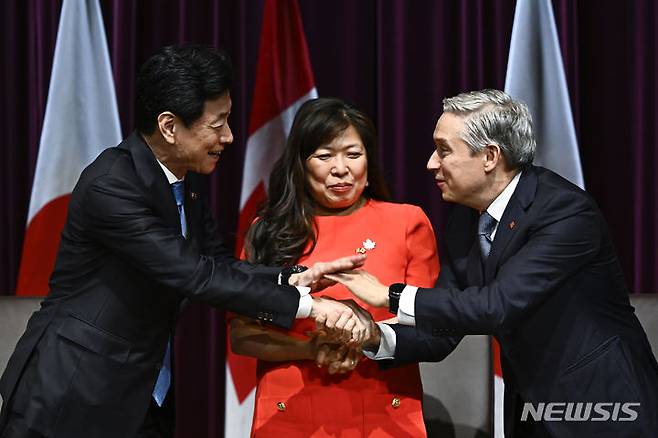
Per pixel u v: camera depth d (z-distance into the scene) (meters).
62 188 10.75
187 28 10.95
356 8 10.99
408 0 10.85
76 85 10.80
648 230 10.86
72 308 7.17
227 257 8.09
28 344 7.23
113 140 10.83
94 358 7.04
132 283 7.13
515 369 7.22
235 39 10.99
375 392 7.32
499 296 6.64
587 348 6.92
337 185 7.30
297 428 7.30
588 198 7.04
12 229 11.10
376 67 10.98
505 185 7.11
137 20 11.09
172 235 7.00
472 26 10.81
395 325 7.29
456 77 10.97
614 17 10.87
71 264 7.22
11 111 11.01
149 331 7.25
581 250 6.79
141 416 7.22
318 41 11.03
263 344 7.34
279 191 7.58
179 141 7.03
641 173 10.78
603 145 10.98
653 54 10.77
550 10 10.67
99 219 6.95
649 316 9.24
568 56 10.74
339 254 7.42
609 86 10.92
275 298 6.93
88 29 10.85
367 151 7.56
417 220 7.57
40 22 10.93
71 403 6.99
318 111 7.34
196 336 11.33
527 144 7.02
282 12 10.77
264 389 7.41
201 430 11.36
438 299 6.77
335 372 7.15
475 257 7.43
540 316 6.98
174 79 6.87
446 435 9.20
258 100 10.65
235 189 11.05
